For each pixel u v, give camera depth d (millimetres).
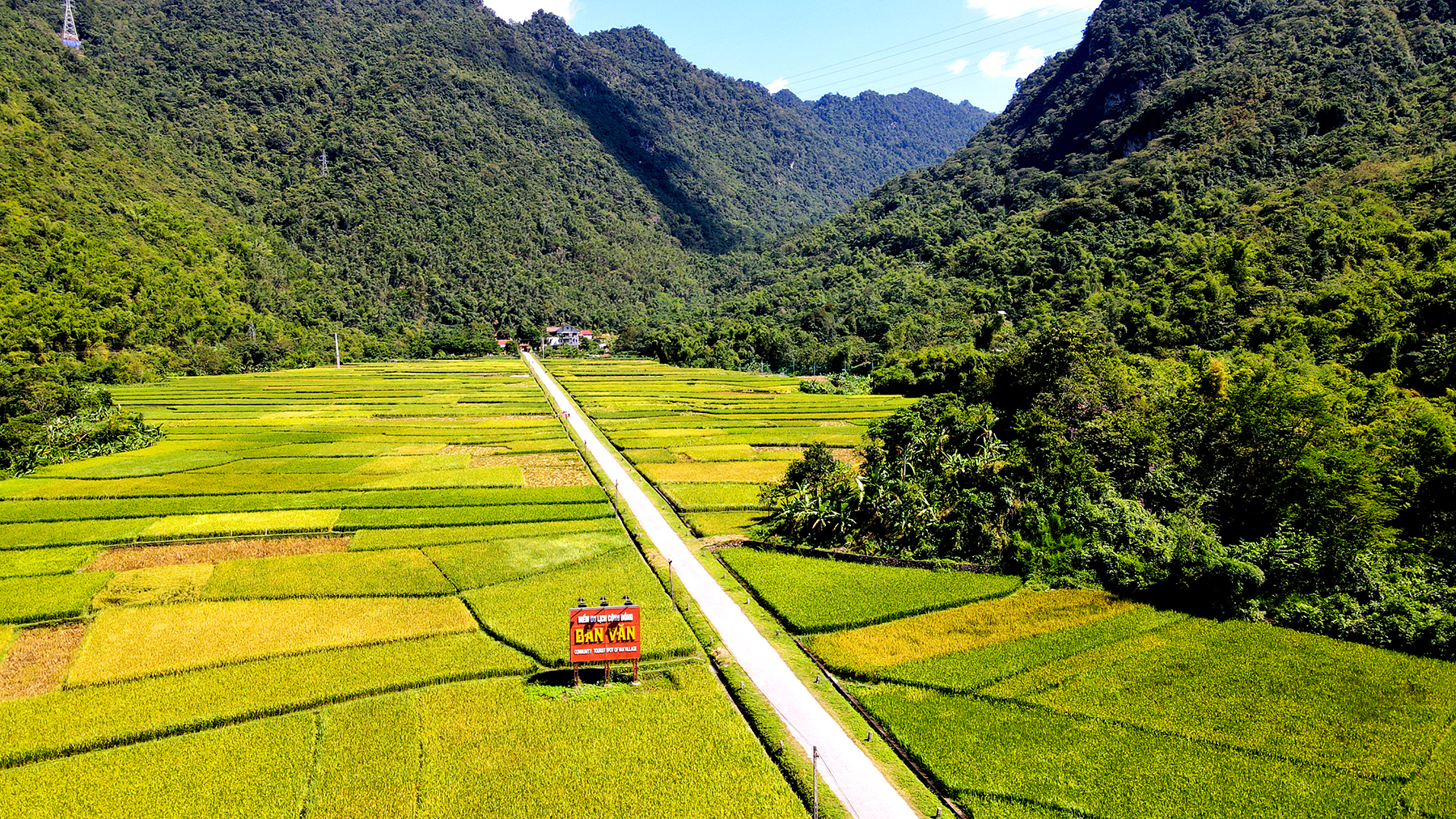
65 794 26797
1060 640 37719
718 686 34281
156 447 84375
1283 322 90938
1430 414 51469
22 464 71750
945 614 40875
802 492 53875
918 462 53812
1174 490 49875
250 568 48031
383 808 26109
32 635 39938
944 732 30125
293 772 28094
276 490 66750
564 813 25953
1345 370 72438
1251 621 39969
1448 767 27781
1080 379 56688
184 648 37406
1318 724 30500
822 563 48750
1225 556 41500
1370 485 44188
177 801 26500
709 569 48375
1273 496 46875
